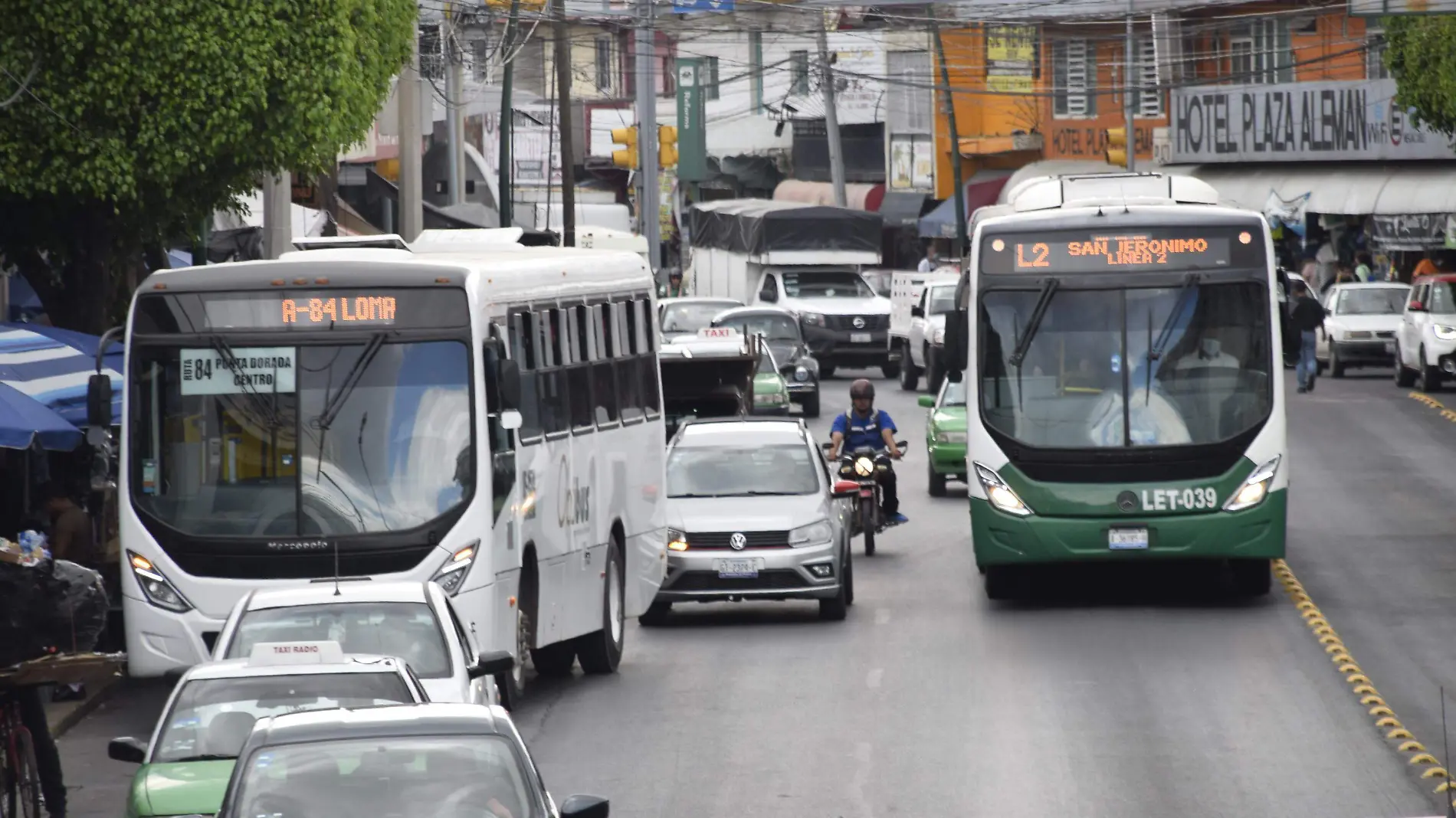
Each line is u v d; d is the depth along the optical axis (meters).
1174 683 54.06
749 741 48.28
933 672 57.12
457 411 50.16
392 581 48.22
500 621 50.66
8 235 70.00
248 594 42.03
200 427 50.41
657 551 65.94
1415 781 42.12
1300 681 54.00
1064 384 66.19
